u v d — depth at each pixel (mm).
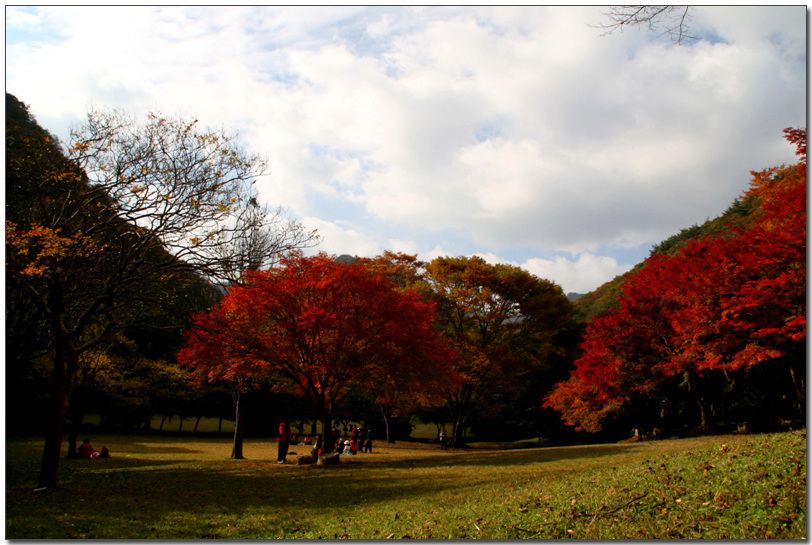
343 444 27875
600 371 29562
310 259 20266
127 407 38656
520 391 36938
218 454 26109
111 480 14219
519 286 36219
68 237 12531
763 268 20172
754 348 21188
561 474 12656
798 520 5340
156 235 13805
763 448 8453
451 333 36250
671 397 33688
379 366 21453
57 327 12297
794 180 20125
